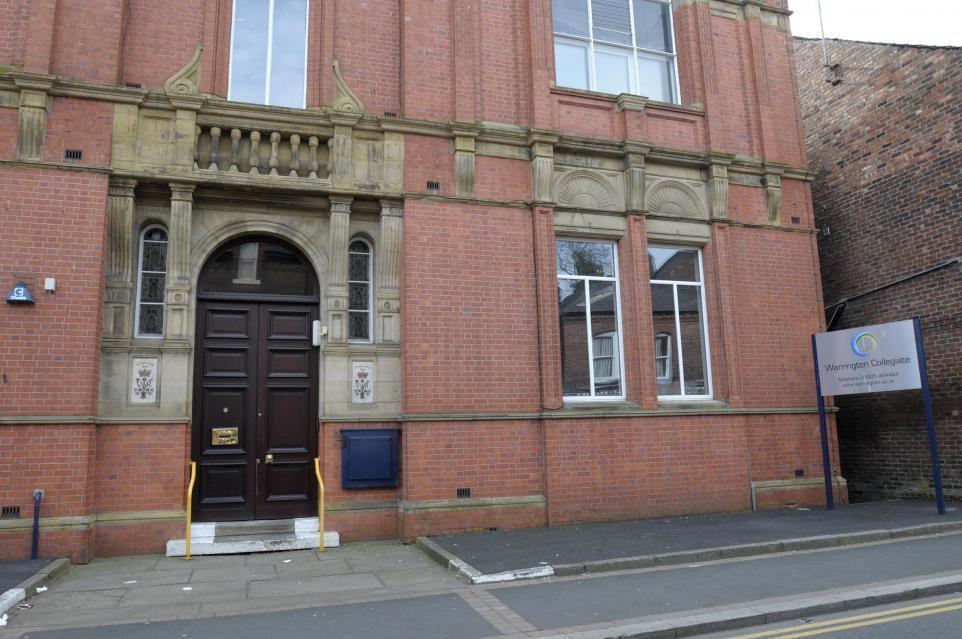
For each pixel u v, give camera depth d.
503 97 11.26
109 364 8.98
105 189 9.04
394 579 7.57
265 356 9.93
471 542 8.99
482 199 10.66
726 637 5.61
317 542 9.15
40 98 8.90
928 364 12.60
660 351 11.72
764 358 12.03
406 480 9.69
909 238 13.05
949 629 5.61
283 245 10.27
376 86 10.69
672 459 11.01
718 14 12.98
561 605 6.39
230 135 9.85
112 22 9.48
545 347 10.57
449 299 10.26
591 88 12.19
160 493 8.92
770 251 12.46
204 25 10.02
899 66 13.37
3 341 8.38
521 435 10.32
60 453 8.35
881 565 7.67
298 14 10.83
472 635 5.60
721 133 12.41
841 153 14.70
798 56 16.11
